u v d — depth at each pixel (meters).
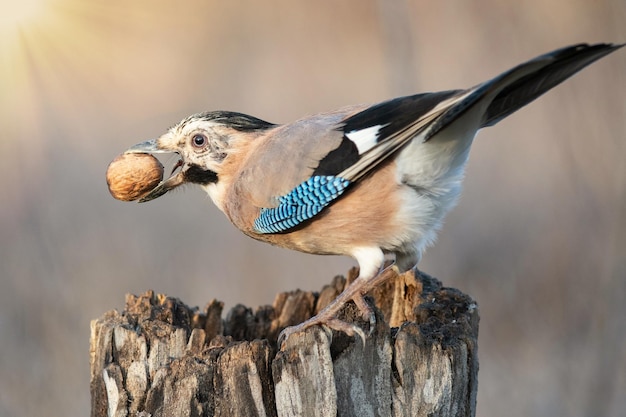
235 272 12.94
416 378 6.20
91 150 15.91
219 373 6.11
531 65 6.03
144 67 18.30
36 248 12.46
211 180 7.93
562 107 13.77
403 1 13.77
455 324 6.68
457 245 13.75
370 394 6.17
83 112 16.80
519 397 11.39
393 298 7.87
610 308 11.93
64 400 10.58
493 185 15.16
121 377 6.47
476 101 6.41
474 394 6.53
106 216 13.80
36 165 15.25
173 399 6.11
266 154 7.38
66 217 13.65
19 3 15.59
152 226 13.79
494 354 12.27
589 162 13.23
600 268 12.63
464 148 6.93
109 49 17.73
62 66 16.50
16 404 10.37
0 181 14.74
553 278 12.84
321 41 18.94
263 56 18.73
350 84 17.83
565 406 11.15
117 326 6.61
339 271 13.02
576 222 13.23
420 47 17.55
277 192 7.29
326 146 7.11
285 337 6.89
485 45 16.72
